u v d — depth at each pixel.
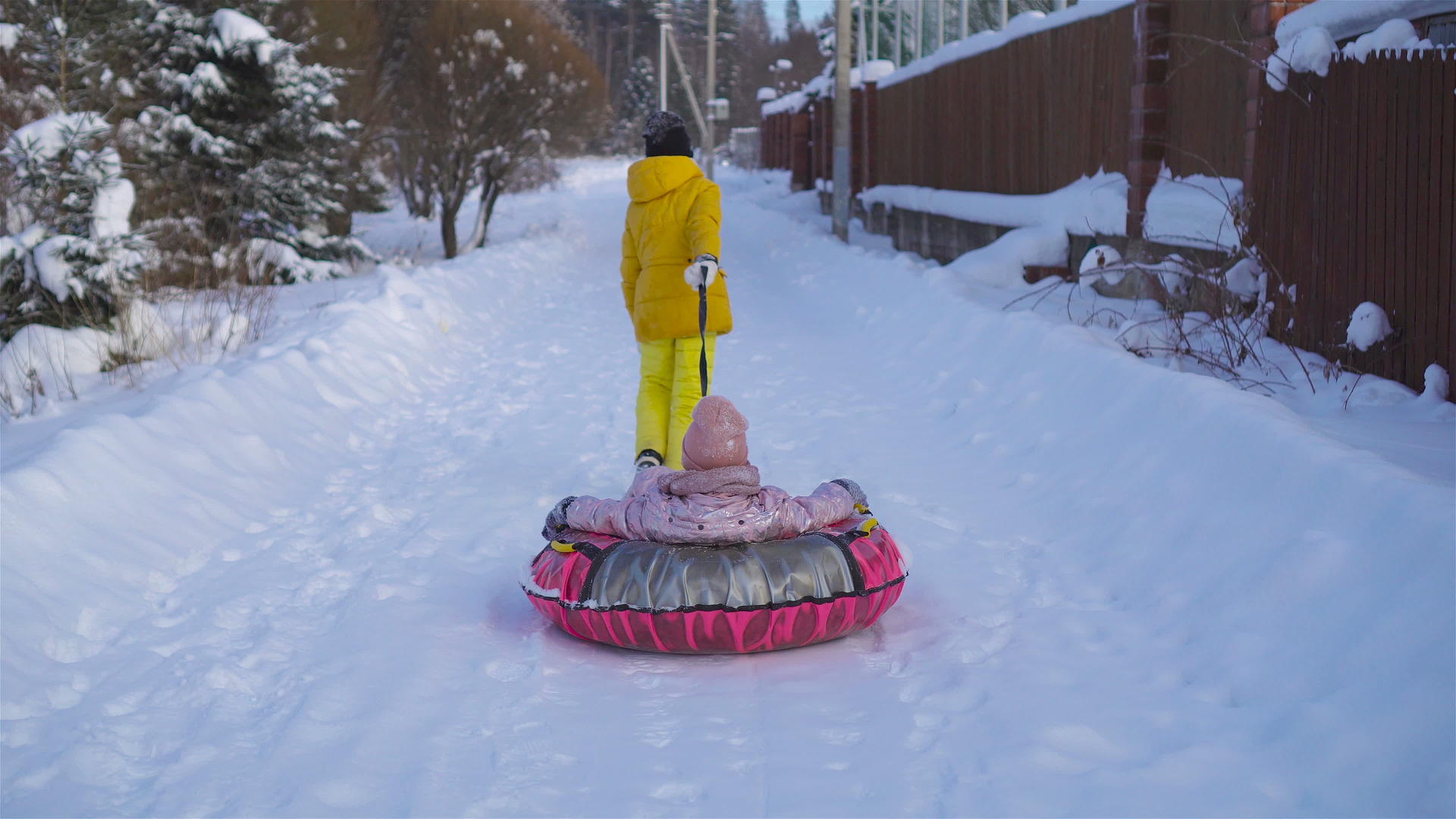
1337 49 7.22
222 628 4.50
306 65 16.83
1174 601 4.43
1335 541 4.04
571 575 4.23
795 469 6.74
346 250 16.28
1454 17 6.70
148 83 14.41
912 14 24.38
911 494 6.21
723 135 86.19
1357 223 6.96
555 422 8.30
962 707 3.73
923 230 18.77
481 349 11.70
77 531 4.91
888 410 8.27
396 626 4.50
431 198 28.55
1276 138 7.98
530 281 17.44
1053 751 3.37
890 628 4.48
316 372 8.42
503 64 19.95
